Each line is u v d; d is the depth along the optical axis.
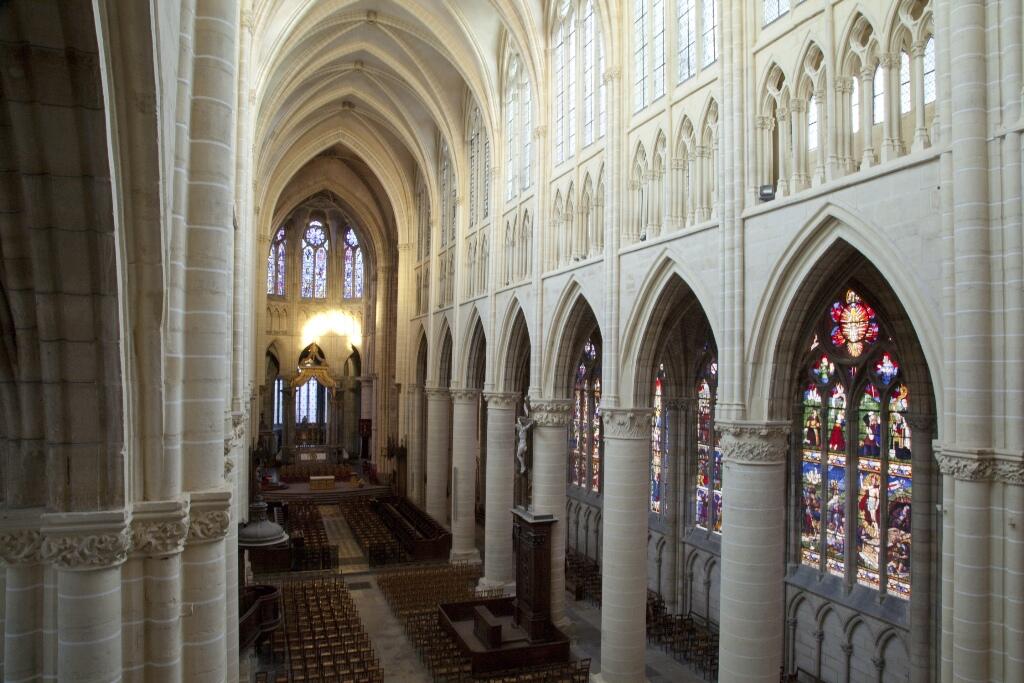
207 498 9.13
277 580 34.66
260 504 20.98
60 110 6.47
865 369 21.44
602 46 24.73
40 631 8.33
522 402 43.78
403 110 43.94
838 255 14.90
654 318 21.17
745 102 16.86
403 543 41.00
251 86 25.64
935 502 18.88
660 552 30.36
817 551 23.20
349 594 31.59
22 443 8.29
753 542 16.11
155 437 8.48
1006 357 10.77
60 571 7.77
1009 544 10.56
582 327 27.36
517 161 32.03
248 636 22.30
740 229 16.78
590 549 36.12
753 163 16.67
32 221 7.02
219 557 9.27
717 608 27.19
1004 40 10.92
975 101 11.14
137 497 8.42
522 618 26.33
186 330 9.20
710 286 17.94
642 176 21.83
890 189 13.02
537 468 27.47
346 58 39.91
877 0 13.79
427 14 33.16
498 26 32.97
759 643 15.97
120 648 8.13
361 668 22.02
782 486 16.48
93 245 7.26
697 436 29.44
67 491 7.88
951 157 11.52
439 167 45.56
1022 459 10.38
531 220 30.45
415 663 24.66
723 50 17.22
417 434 49.44
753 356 16.33
